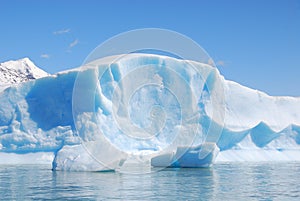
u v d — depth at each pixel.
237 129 36.22
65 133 32.84
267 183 14.87
